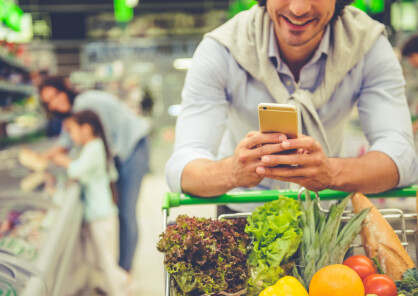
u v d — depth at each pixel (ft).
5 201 7.99
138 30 29.58
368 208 3.17
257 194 3.82
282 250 3.01
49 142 15.70
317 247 3.07
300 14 3.51
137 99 27.27
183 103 4.42
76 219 8.43
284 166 3.38
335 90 4.30
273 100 4.37
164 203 3.60
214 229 3.19
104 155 9.89
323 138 4.26
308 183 3.51
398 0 16.22
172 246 3.12
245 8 19.62
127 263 10.91
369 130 4.22
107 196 9.90
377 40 4.24
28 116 17.37
